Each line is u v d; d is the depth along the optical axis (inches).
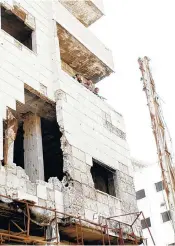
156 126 737.6
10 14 604.1
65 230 518.6
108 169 657.6
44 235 475.8
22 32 644.7
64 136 567.5
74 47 740.7
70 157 557.0
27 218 455.2
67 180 538.6
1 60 530.0
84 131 617.6
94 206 557.6
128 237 603.8
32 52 604.7
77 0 791.1
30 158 575.5
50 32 673.0
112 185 659.4
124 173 682.2
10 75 534.3
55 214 468.4
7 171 457.4
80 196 538.9
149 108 755.4
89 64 796.0
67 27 705.6
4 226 495.2
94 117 662.5
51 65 637.3
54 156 741.3
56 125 653.3
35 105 595.8
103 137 663.1
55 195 510.3
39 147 580.4
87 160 592.4
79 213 520.4
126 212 630.5
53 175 780.0
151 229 1596.9
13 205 444.8
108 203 594.9
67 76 642.2
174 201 684.7
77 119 613.9
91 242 585.0
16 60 559.8
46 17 684.7
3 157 468.1
